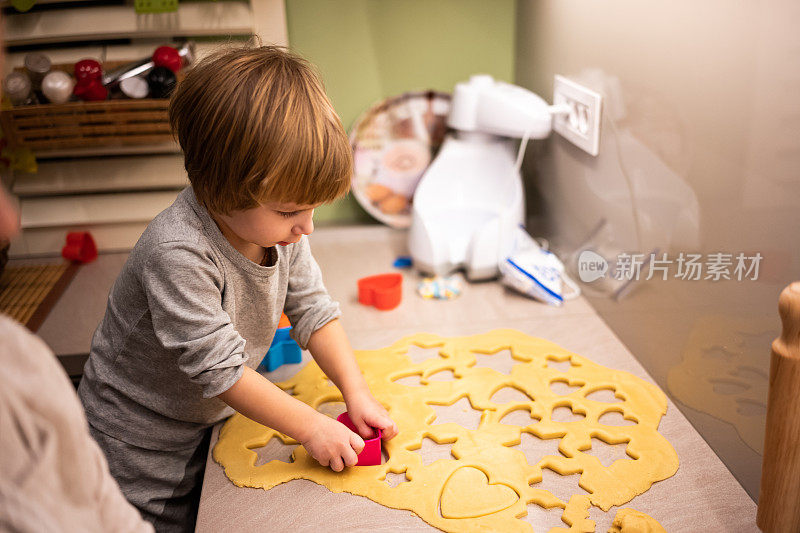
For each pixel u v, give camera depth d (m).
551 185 1.40
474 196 1.48
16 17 1.39
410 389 1.01
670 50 0.91
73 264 1.50
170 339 0.82
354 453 0.84
